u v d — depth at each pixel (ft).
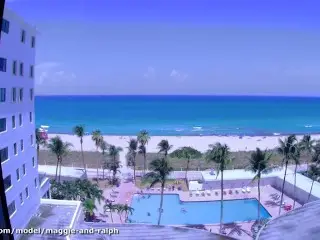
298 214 129.70
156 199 220.43
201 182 236.43
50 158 297.94
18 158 126.11
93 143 384.06
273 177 242.17
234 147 374.63
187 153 254.27
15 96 123.03
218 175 237.45
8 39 113.70
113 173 252.21
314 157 232.53
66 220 137.90
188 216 198.08
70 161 294.87
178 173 250.37
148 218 194.18
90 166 282.15
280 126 596.29
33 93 141.59
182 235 132.05
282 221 123.54
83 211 166.40
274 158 281.13
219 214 201.36
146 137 264.93
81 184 191.72
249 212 203.72
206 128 560.20
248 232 173.58
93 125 588.50
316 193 204.13
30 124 139.54
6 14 109.81
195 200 216.33
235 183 235.81
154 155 320.70
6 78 113.91
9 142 117.91
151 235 131.23
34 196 144.05
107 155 295.89
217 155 172.35
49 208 150.00
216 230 176.76
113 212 196.03
